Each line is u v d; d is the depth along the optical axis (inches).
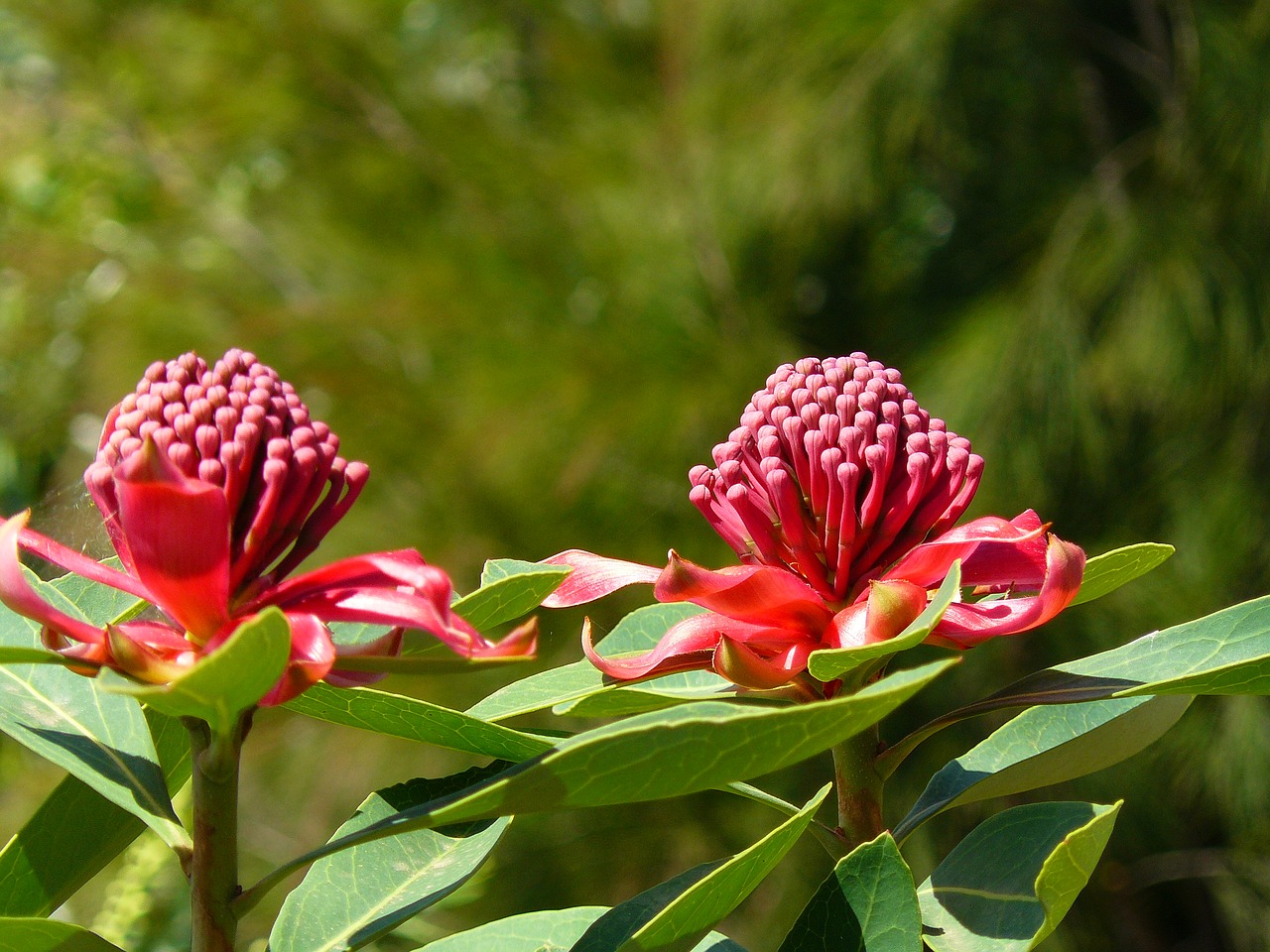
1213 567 198.7
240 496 53.2
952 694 197.5
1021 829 63.7
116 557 73.2
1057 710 73.8
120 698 65.7
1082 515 209.2
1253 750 191.9
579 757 47.0
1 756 208.8
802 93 224.1
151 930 123.7
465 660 51.2
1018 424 198.1
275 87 239.8
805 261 238.5
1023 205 232.7
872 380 67.2
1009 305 208.5
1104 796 199.8
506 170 227.3
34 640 67.6
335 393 215.2
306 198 239.8
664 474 203.0
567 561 69.3
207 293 238.8
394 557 51.1
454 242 225.5
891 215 245.8
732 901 56.5
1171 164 212.4
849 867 58.7
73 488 73.2
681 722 45.8
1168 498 205.6
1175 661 64.5
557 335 213.0
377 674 58.9
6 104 261.3
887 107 218.2
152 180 263.1
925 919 62.6
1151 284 198.7
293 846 204.5
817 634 63.0
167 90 250.5
